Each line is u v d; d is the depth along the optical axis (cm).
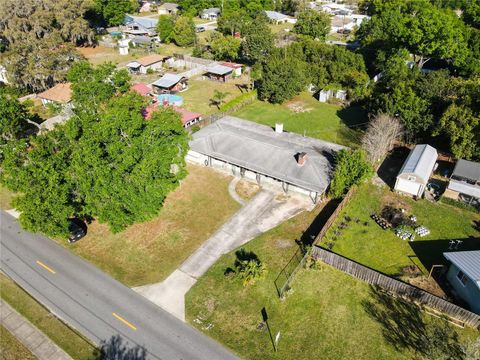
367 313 3206
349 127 6419
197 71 9244
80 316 3222
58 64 7631
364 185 4862
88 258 3828
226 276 3566
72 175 3706
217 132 5334
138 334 3072
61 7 9475
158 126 4097
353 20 13875
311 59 8019
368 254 3819
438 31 7912
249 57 9394
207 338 3045
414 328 3077
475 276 3136
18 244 4009
